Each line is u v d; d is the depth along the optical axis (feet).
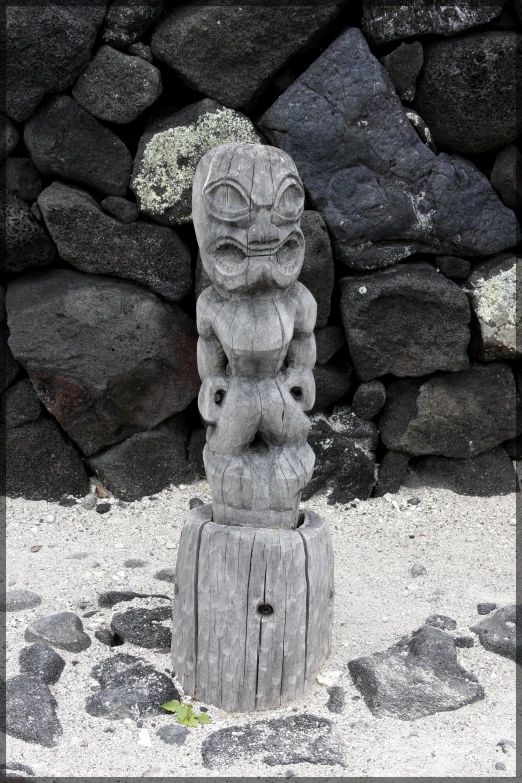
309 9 14.57
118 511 15.62
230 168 9.54
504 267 15.93
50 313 15.35
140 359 15.58
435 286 15.56
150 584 12.94
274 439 10.21
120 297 15.43
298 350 10.33
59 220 14.99
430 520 15.43
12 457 15.87
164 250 15.39
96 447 16.02
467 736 9.50
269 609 9.80
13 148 14.96
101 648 11.13
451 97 15.12
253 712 9.92
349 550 14.29
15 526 14.94
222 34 14.47
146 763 9.01
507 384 16.30
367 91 14.93
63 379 15.48
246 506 10.05
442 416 16.20
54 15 14.08
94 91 14.62
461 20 14.85
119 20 14.40
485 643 11.28
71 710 9.87
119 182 15.07
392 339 15.72
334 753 9.11
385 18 14.83
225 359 10.31
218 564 9.79
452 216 15.48
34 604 12.15
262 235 9.42
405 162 15.21
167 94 15.35
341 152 15.07
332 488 15.99
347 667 10.71
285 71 15.23
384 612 12.19
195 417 16.81
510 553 14.19
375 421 16.49
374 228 15.29
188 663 10.18
